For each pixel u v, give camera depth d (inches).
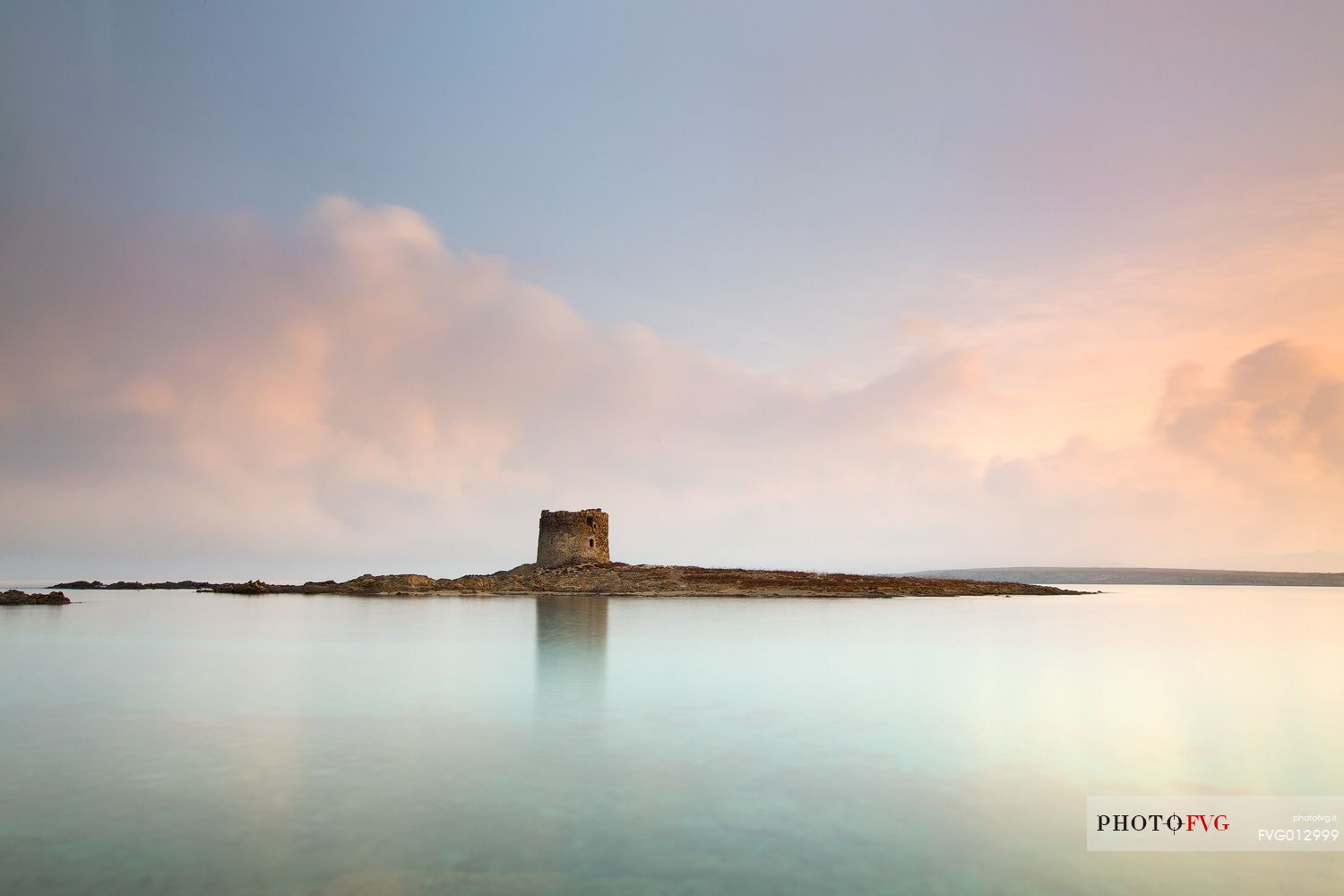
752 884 446.9
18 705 915.4
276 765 661.9
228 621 2087.8
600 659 1282.0
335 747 719.1
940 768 666.2
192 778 628.1
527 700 940.6
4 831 516.7
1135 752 728.3
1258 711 913.5
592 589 3272.6
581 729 789.2
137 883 443.5
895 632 1796.3
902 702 938.1
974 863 481.4
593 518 3789.4
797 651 1400.1
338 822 534.9
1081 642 1679.4
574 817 544.7
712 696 968.9
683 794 593.0
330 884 442.6
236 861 472.1
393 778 628.1
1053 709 913.5
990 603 3235.7
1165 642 1710.1
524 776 632.4
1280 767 682.8
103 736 765.3
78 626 1942.7
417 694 977.5
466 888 438.6
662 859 478.0
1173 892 447.8
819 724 819.4
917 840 511.8
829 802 579.8
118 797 582.2
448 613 2310.5
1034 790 614.2
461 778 629.0
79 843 497.7
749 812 558.6
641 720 830.5
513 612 2335.1
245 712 869.2
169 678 1099.9
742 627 1857.8
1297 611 3134.8
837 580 3668.8
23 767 657.6
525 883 446.0
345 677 1102.4
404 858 477.7
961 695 989.8
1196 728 828.0
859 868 469.4
